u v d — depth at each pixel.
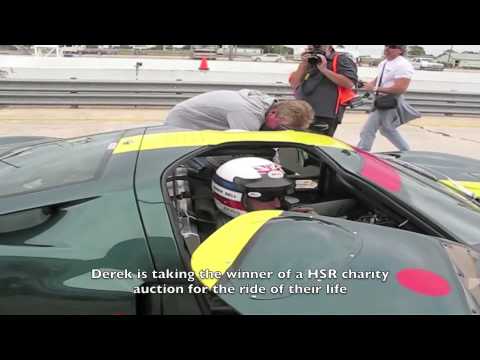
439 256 1.31
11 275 1.57
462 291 1.21
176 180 2.17
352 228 1.37
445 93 9.18
